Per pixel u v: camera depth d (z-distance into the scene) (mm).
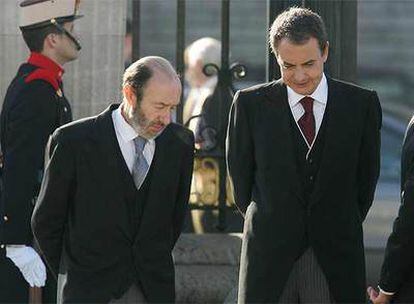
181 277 16125
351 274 11484
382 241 23359
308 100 11469
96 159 10781
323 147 11445
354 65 15812
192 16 36906
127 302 10883
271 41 11383
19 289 13484
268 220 11438
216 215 17609
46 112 13445
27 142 13312
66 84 15891
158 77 10523
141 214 10844
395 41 45906
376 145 11625
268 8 15555
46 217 10953
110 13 15891
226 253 16531
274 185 11453
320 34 11188
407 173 11562
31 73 13594
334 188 11461
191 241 16672
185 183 11125
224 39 17203
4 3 15781
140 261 10836
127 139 10812
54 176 10836
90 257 10812
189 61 18469
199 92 18125
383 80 45375
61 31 13891
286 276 11438
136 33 17531
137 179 10828
